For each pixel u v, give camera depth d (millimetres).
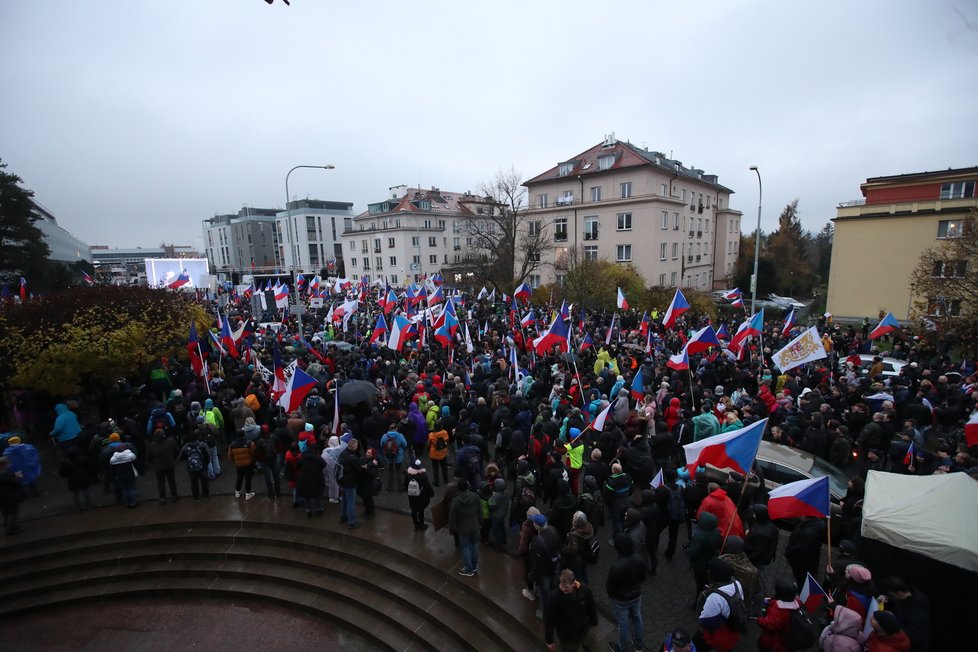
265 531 9812
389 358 17625
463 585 7832
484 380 13484
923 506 5934
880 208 31250
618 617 5965
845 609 5062
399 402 12555
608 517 9680
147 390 13852
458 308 28016
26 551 9367
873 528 5973
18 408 13430
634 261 40875
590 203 42469
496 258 43219
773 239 60250
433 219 67938
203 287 40531
